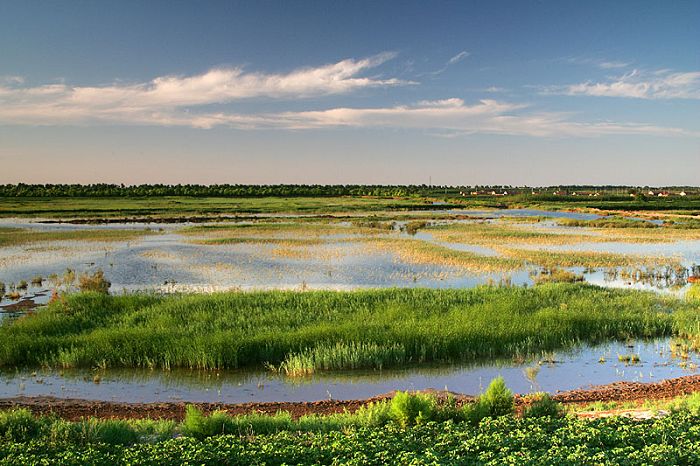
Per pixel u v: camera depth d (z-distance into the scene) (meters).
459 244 52.00
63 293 27.08
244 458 10.40
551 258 42.28
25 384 17.59
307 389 17.16
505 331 21.00
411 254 44.66
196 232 63.00
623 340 21.72
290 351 19.47
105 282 32.41
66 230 66.25
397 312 23.38
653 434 11.02
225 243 52.91
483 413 13.20
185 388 17.33
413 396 13.77
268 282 34.28
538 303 25.45
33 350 19.88
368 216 90.25
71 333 21.58
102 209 100.62
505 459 9.89
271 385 17.52
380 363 18.73
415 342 19.88
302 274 36.84
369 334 20.30
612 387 16.66
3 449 10.99
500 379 14.05
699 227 68.25
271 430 12.77
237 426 12.80
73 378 18.12
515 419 12.48
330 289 31.98
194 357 18.95
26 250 48.44
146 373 18.58
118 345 19.91
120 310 24.50
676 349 20.47
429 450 10.54
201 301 25.36
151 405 15.49
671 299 26.78
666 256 44.03
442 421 13.12
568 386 17.16
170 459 10.37
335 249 48.12
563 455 10.09
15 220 81.81
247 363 19.36
